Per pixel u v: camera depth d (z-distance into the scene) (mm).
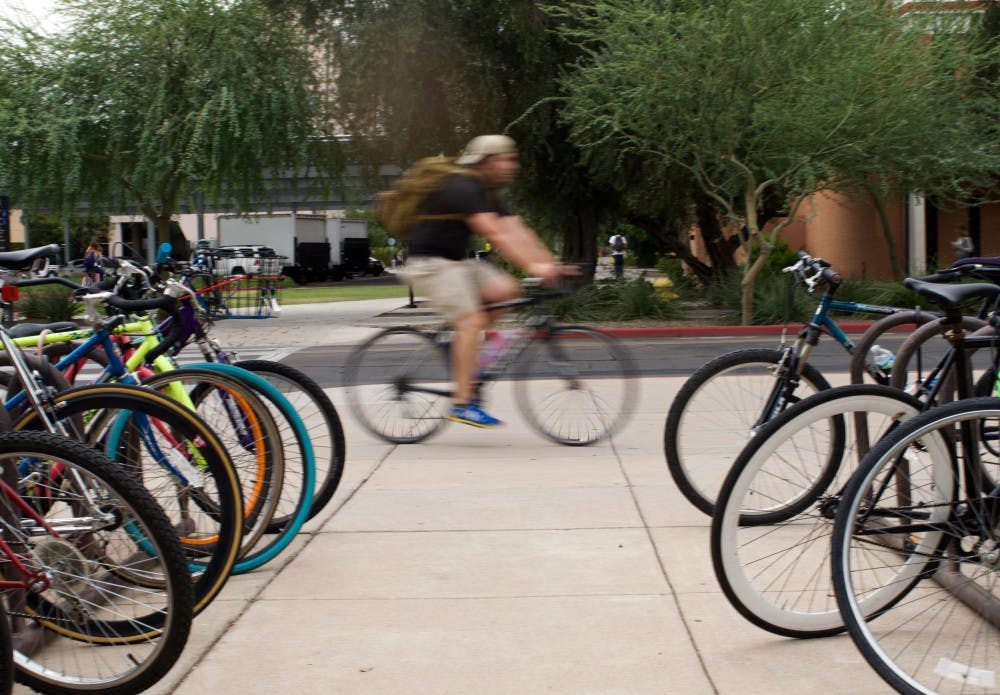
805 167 16297
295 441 4520
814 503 4039
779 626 3422
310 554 4562
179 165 21078
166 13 20984
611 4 17859
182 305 4590
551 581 4137
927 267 23203
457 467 6371
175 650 2980
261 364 4840
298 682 3244
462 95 21188
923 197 21266
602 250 58469
